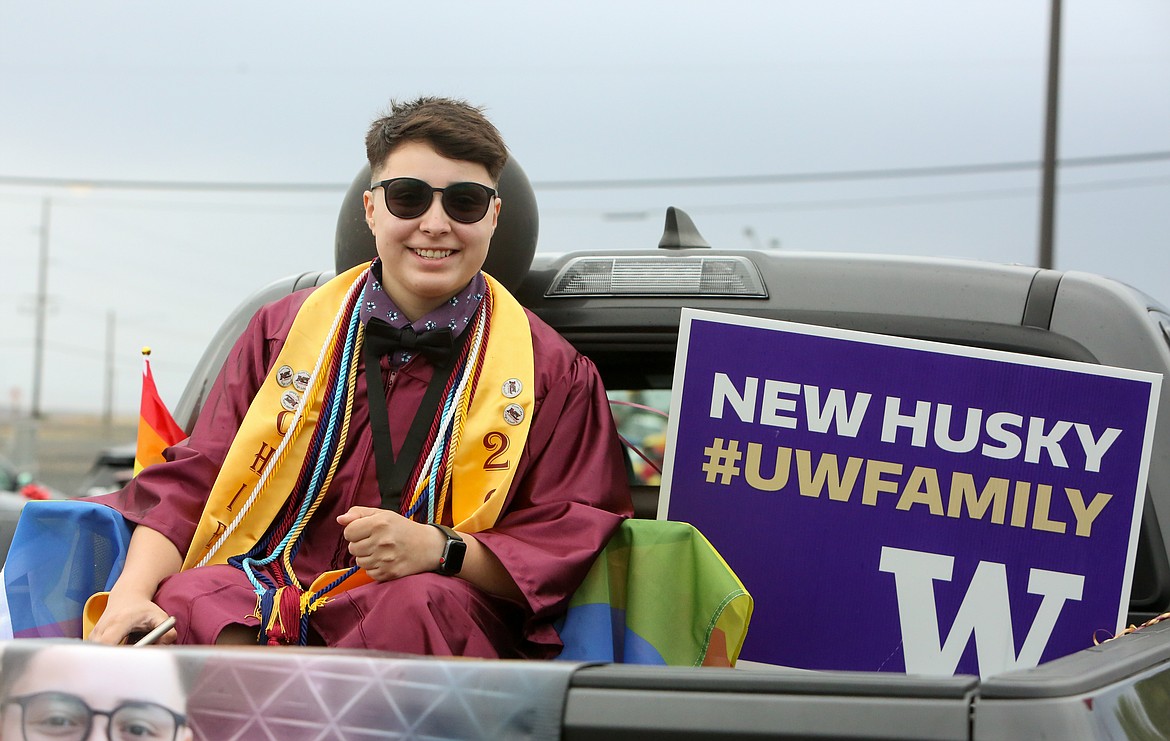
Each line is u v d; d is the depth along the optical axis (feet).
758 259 10.26
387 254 9.14
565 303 10.47
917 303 9.74
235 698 5.29
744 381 9.25
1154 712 5.57
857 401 9.10
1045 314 9.48
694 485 9.21
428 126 9.01
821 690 4.93
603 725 5.03
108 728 5.37
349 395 9.12
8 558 8.45
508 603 8.46
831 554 8.96
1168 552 8.79
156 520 8.70
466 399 9.01
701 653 8.21
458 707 5.13
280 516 9.03
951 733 4.77
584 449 9.15
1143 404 8.75
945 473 8.92
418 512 8.82
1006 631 8.71
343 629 8.10
